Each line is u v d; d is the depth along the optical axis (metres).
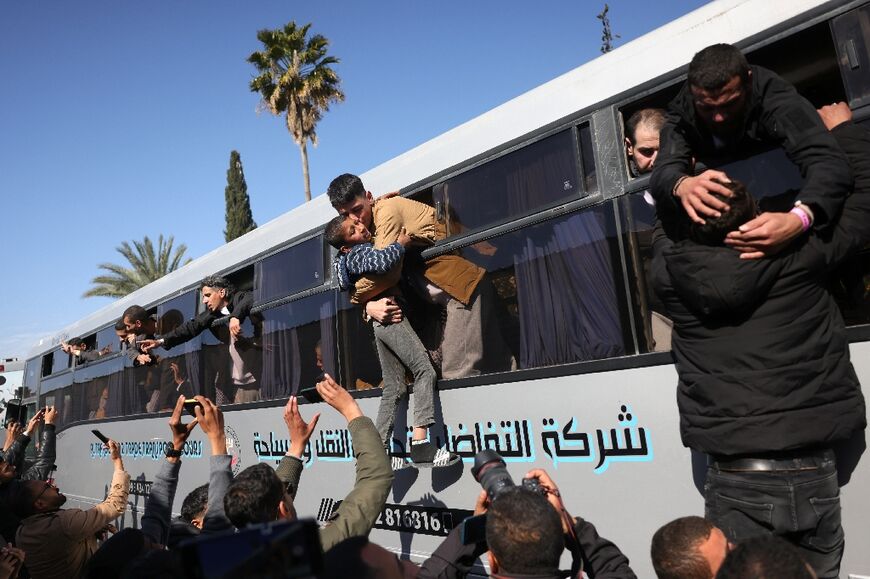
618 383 3.04
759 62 2.82
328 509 4.50
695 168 2.76
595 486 3.06
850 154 2.31
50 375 10.04
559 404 3.24
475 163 3.74
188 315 6.50
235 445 5.50
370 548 2.08
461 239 3.74
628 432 2.98
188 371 6.33
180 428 4.01
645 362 2.96
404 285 4.00
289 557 1.13
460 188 3.81
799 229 2.11
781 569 1.48
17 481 5.71
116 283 34.34
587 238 3.21
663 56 3.05
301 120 30.00
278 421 5.05
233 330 5.55
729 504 2.27
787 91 2.33
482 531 2.19
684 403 2.38
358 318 4.47
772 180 2.60
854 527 2.36
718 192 2.18
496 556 1.90
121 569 3.21
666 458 2.85
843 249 2.18
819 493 2.17
